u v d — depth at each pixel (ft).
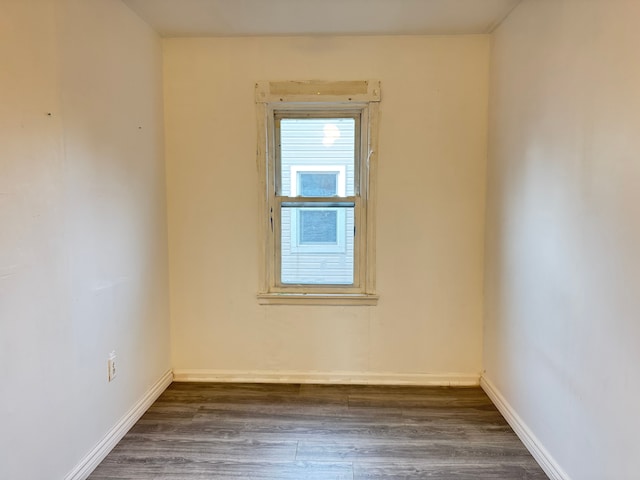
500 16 7.21
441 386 8.62
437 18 7.33
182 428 6.98
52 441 5.00
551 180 5.69
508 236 7.17
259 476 5.76
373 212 8.42
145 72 7.48
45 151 4.86
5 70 4.26
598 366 4.67
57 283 5.08
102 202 6.08
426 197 8.37
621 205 4.28
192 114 8.36
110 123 6.29
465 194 8.34
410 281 8.55
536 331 6.15
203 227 8.59
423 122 8.23
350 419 7.30
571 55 5.18
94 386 5.90
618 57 4.31
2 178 4.24
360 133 8.59
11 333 4.36
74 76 5.40
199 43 8.21
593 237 4.75
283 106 8.41
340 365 8.79
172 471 5.85
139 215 7.29
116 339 6.52
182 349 8.86
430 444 6.54
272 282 8.87
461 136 8.23
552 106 5.66
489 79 8.03
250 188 8.48
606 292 4.52
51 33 4.95
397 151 8.30
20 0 4.46
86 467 5.67
